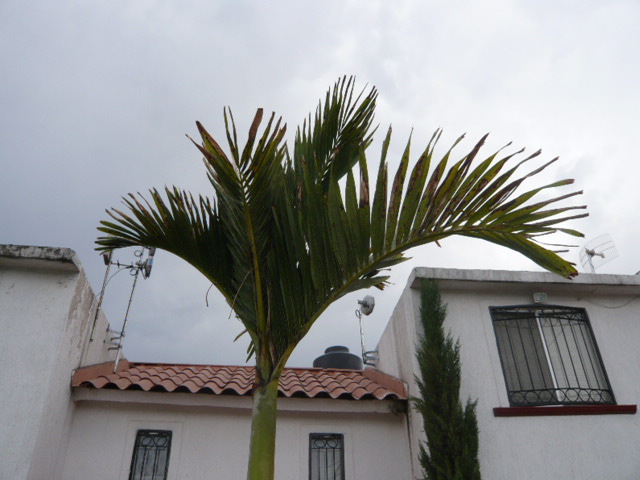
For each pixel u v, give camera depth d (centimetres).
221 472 605
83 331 625
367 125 464
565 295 709
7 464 491
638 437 619
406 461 639
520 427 607
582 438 608
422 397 599
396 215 354
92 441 602
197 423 630
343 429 653
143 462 605
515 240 338
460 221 342
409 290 683
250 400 625
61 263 578
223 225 430
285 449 630
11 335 548
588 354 675
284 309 402
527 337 677
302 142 450
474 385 630
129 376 679
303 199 403
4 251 562
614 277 691
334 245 370
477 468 538
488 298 695
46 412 528
